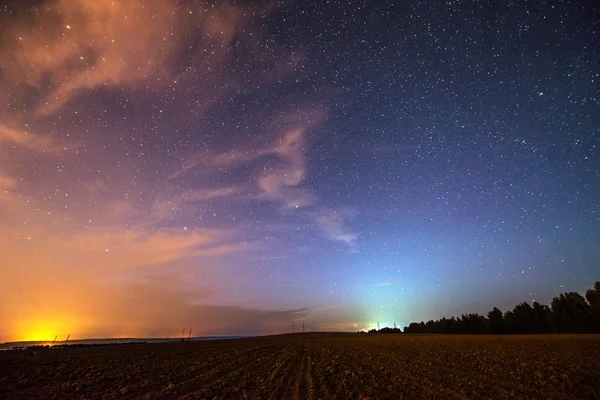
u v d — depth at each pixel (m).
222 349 48.38
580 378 14.98
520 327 94.94
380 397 13.16
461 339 61.50
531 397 12.16
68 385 15.53
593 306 76.75
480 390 13.84
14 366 23.44
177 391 14.62
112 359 30.78
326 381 17.30
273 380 18.11
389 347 45.41
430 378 17.36
